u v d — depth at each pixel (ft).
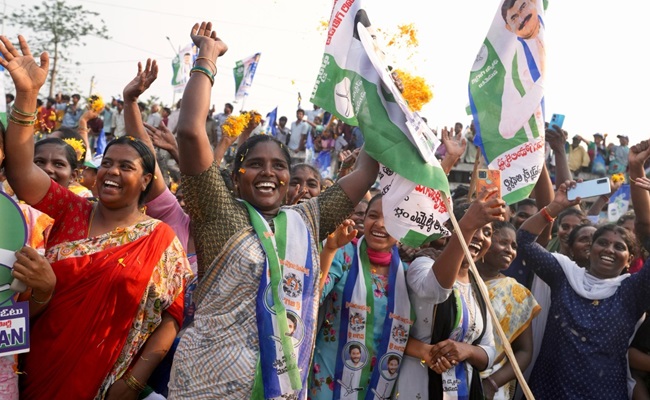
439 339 14.64
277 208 11.80
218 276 10.68
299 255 10.94
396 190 12.03
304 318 10.75
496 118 15.85
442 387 14.51
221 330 10.43
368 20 12.23
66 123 69.31
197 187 10.71
